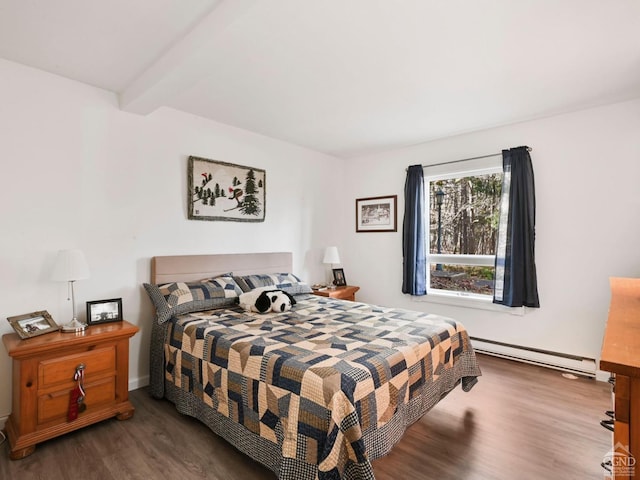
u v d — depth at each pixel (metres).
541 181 3.26
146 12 1.75
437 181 4.05
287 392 1.59
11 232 2.22
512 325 3.43
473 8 1.69
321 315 2.65
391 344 1.98
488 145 3.58
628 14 1.73
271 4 1.60
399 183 4.30
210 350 2.09
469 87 2.60
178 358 2.35
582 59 2.19
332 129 3.58
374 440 1.59
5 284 2.20
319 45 2.01
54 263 2.35
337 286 4.38
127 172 2.75
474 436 2.11
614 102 2.88
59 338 2.05
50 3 1.67
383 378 1.69
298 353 1.79
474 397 2.64
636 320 1.14
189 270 3.05
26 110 2.28
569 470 1.80
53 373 2.00
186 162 3.12
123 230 2.72
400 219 4.29
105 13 1.75
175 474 1.75
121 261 2.71
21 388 1.90
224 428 1.93
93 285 2.57
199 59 1.96
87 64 2.27
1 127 2.18
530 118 3.25
